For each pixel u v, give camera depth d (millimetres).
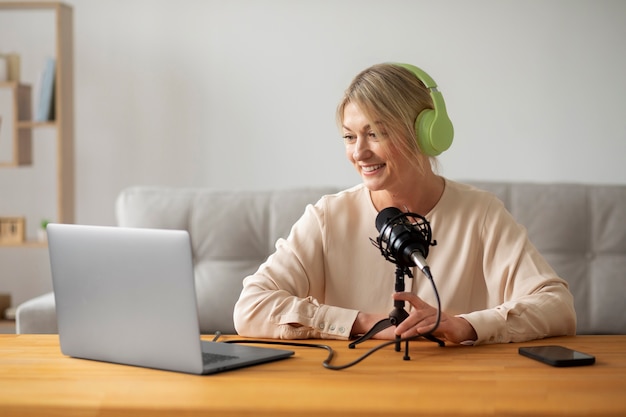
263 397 1159
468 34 4074
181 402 1142
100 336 1404
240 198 2982
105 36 4258
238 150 4238
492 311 1613
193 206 2982
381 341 1609
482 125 4094
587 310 2842
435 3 4082
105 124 4289
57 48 3949
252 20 4188
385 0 4109
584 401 1129
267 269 1881
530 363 1383
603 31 4023
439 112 1675
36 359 1446
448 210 1888
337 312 1661
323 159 4195
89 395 1188
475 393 1172
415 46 4105
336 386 1218
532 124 4074
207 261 2949
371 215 1908
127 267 1338
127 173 4297
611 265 2857
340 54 4148
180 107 4250
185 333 1292
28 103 4125
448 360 1411
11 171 4348
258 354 1425
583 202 2898
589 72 4039
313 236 1921
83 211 4320
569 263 2867
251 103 4215
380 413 1102
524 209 2898
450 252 1870
